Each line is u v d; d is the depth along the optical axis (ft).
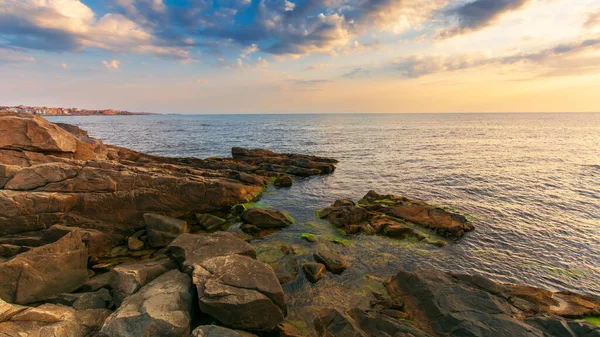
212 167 122.52
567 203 86.99
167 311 30.91
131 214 66.39
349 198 94.02
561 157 166.81
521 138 280.92
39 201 55.01
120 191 65.00
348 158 170.19
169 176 73.77
